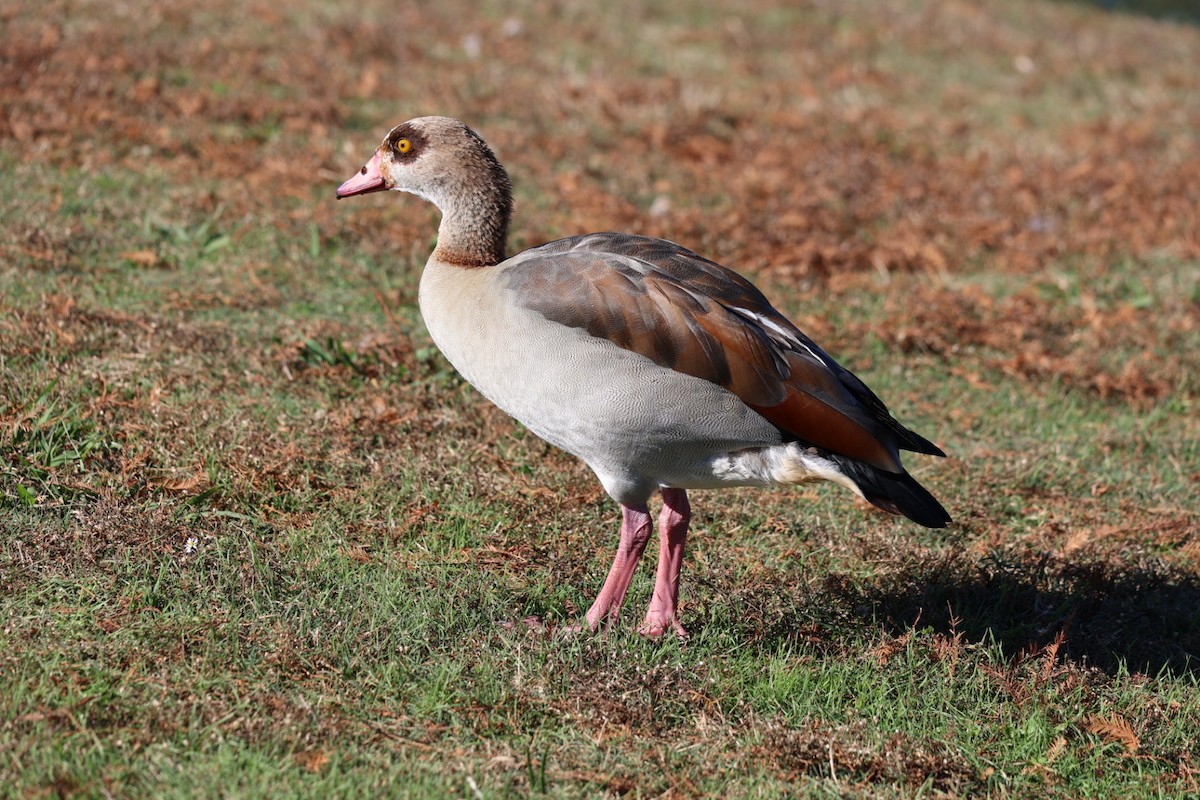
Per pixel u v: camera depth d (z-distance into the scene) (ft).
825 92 78.13
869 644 29.81
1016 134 75.72
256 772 22.56
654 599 29.91
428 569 30.81
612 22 85.05
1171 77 91.15
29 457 31.83
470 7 82.58
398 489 34.24
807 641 29.60
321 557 30.42
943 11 101.50
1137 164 69.72
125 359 38.22
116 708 23.79
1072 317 52.26
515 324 27.91
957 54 90.63
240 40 68.08
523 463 36.37
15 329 38.47
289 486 33.32
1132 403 46.11
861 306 51.24
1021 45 94.12
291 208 52.37
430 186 31.14
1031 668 29.50
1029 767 26.37
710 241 54.75
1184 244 59.52
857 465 27.48
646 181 60.85
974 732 27.17
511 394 28.63
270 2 75.20
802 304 50.80
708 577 32.40
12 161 51.80
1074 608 32.68
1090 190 65.77
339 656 26.55
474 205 30.91
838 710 27.30
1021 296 52.54
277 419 36.27
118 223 48.55
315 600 28.58
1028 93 84.07
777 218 57.88
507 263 29.50
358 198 54.34
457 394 39.68
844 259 55.21
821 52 85.40
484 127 63.36
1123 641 32.42
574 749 24.95
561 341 27.45
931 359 47.75
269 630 27.09
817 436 27.48
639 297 27.48
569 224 53.62
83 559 28.60
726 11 91.45
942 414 43.60
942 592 33.12
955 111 78.38
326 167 56.18
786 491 37.17
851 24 93.76
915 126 74.33
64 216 47.98
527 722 25.46
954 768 25.62
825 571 33.37
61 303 40.22
